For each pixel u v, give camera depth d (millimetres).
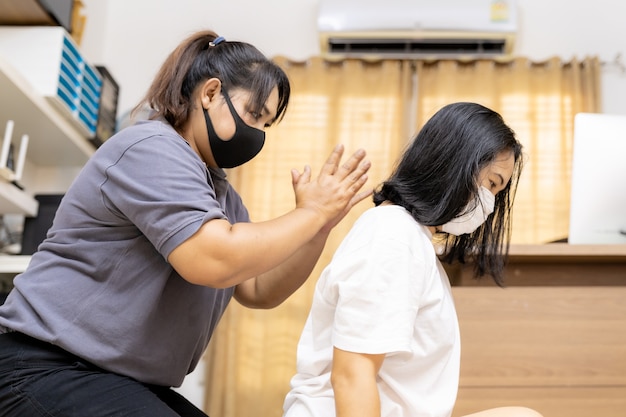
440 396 1152
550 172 3572
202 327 1305
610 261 1984
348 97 3709
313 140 3645
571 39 3863
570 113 3676
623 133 2182
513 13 3709
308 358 1193
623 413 1849
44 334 1167
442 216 1188
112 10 3977
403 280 1099
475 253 1470
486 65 3740
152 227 1138
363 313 1076
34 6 2828
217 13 3957
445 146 1207
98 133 3264
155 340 1223
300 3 3953
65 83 2959
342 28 3729
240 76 1311
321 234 1469
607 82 3783
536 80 3742
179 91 1311
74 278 1211
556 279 2010
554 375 1873
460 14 3699
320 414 1130
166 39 3924
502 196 1361
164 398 1355
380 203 1277
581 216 2168
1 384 1154
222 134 1293
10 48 2900
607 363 1875
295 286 1541
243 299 1606
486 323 1905
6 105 2744
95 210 1207
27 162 3367
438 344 1152
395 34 3730
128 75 3869
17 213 2916
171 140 1216
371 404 1030
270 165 3594
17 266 2658
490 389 1867
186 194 1151
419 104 3705
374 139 3641
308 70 3760
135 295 1204
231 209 1539
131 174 1179
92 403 1121
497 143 1210
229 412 3168
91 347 1176
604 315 1907
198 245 1115
